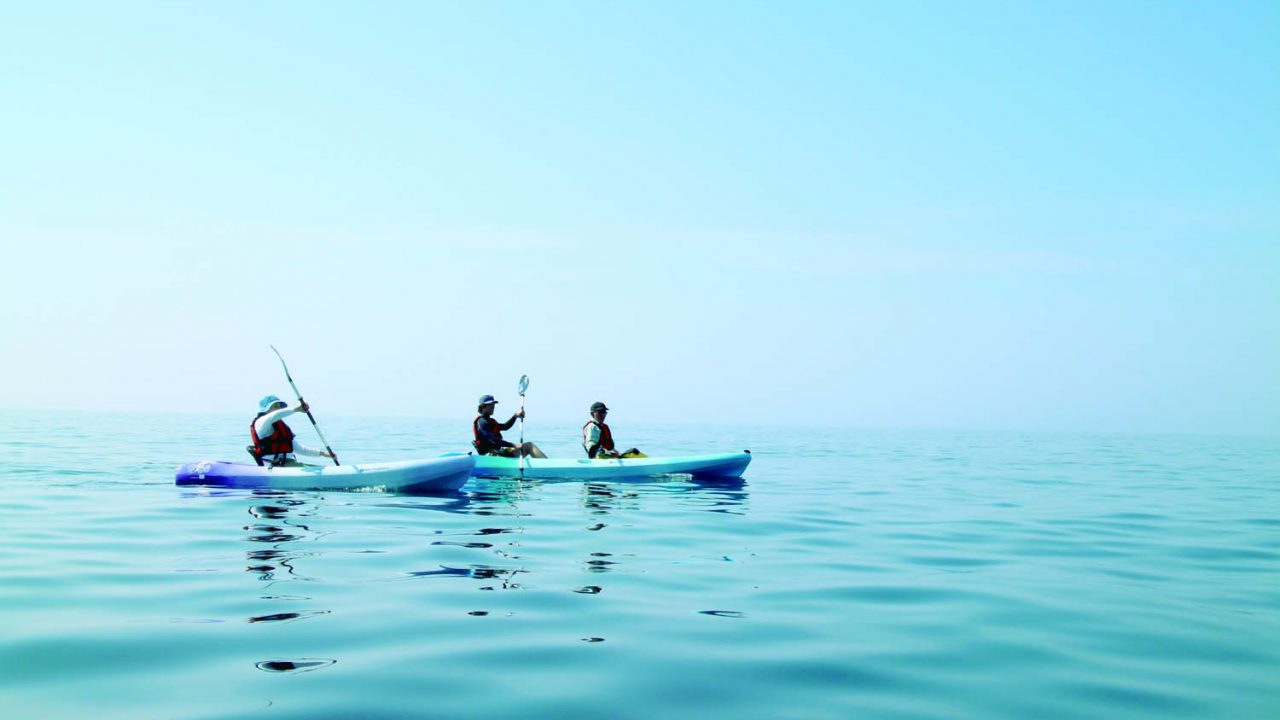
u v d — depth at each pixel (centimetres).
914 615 511
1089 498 1235
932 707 358
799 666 409
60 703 341
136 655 404
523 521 872
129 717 327
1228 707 361
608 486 1270
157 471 1383
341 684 368
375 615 484
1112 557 725
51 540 722
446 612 494
